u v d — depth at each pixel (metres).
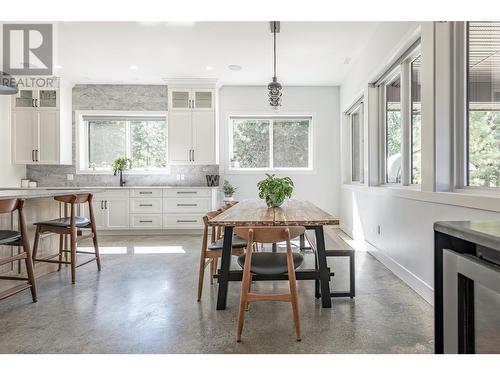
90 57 4.49
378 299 2.50
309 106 5.94
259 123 6.08
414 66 3.08
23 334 1.96
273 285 2.88
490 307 0.66
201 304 2.44
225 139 5.93
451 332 0.77
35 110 5.43
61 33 3.74
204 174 5.95
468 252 0.78
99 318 2.18
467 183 2.19
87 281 3.00
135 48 4.18
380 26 3.48
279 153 6.09
